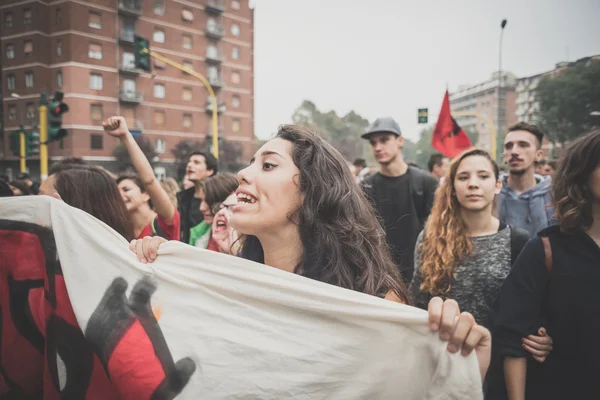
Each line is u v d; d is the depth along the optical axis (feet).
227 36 122.62
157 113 104.73
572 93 136.87
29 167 93.15
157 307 4.17
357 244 4.58
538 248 5.65
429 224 8.21
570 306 5.35
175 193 14.90
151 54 36.45
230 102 126.21
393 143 13.28
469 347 3.40
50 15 80.38
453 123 20.75
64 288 4.57
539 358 5.49
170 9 103.60
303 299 3.86
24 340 4.92
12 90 82.74
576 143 5.54
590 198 5.38
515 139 11.13
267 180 4.49
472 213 7.76
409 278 12.61
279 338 3.85
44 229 4.84
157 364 3.90
